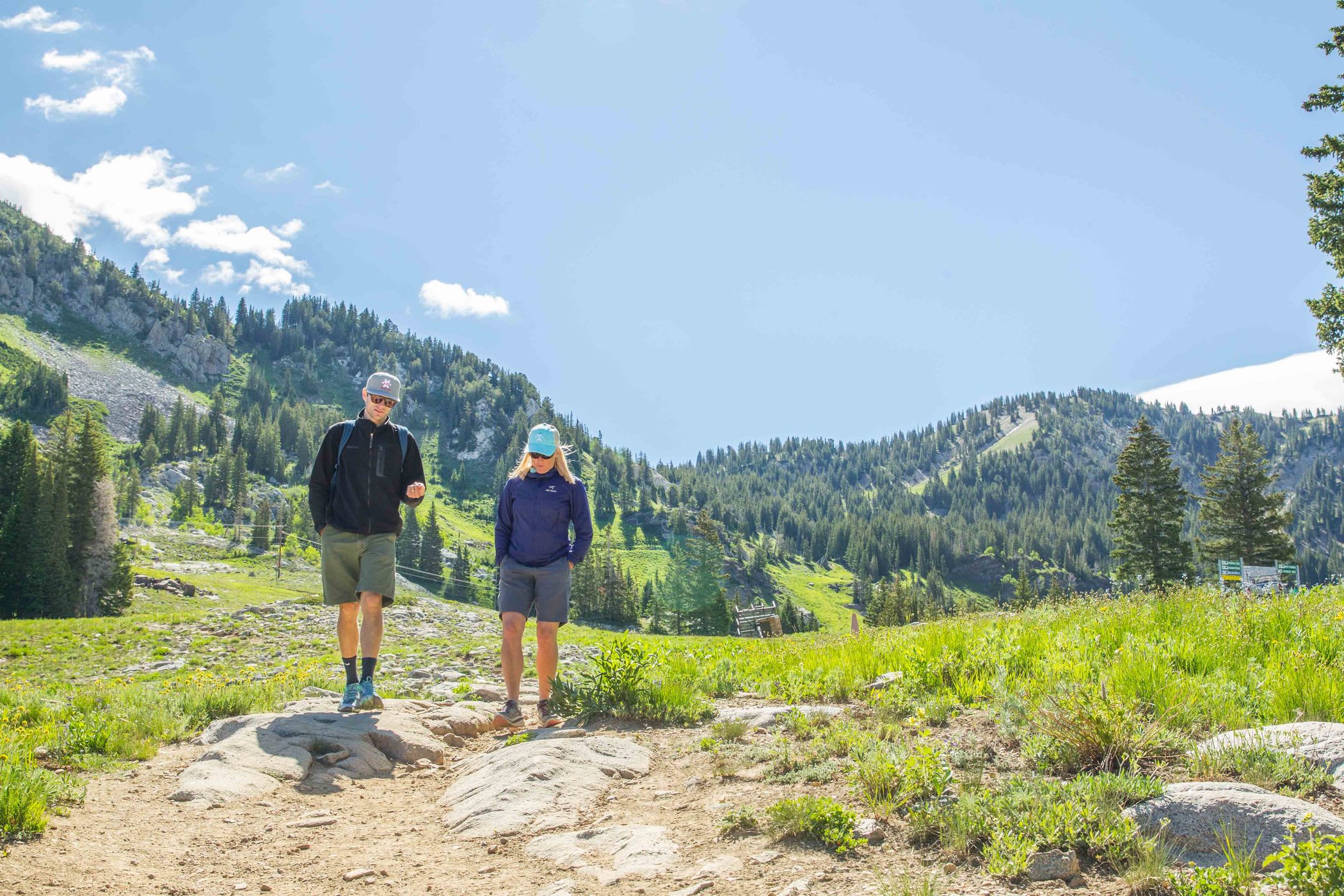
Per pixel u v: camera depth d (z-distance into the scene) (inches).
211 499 6929.1
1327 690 181.6
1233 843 116.8
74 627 840.9
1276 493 1955.0
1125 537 1962.4
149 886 131.9
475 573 5807.1
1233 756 149.6
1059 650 246.8
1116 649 254.4
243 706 275.7
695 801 167.6
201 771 193.9
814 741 196.5
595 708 250.4
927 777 151.2
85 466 2640.3
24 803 148.3
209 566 4601.4
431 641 812.6
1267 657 236.7
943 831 133.7
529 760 191.2
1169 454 1946.4
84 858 139.4
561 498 263.0
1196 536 2123.5
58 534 2381.9
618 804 171.6
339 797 190.2
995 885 116.5
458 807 177.9
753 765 185.5
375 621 259.0
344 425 262.4
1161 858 114.0
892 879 121.3
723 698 296.7
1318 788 136.7
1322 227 1040.8
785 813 143.3
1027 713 189.9
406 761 222.1
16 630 815.7
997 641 276.2
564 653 669.9
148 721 242.1
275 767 201.9
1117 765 158.1
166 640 761.0
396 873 142.3
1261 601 324.8
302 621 869.2
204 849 153.3
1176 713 181.0
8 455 2603.3
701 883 125.4
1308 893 96.7
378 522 258.7
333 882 138.1
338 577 258.8
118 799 177.9
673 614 3895.2
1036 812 131.1
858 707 244.1
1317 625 267.3
